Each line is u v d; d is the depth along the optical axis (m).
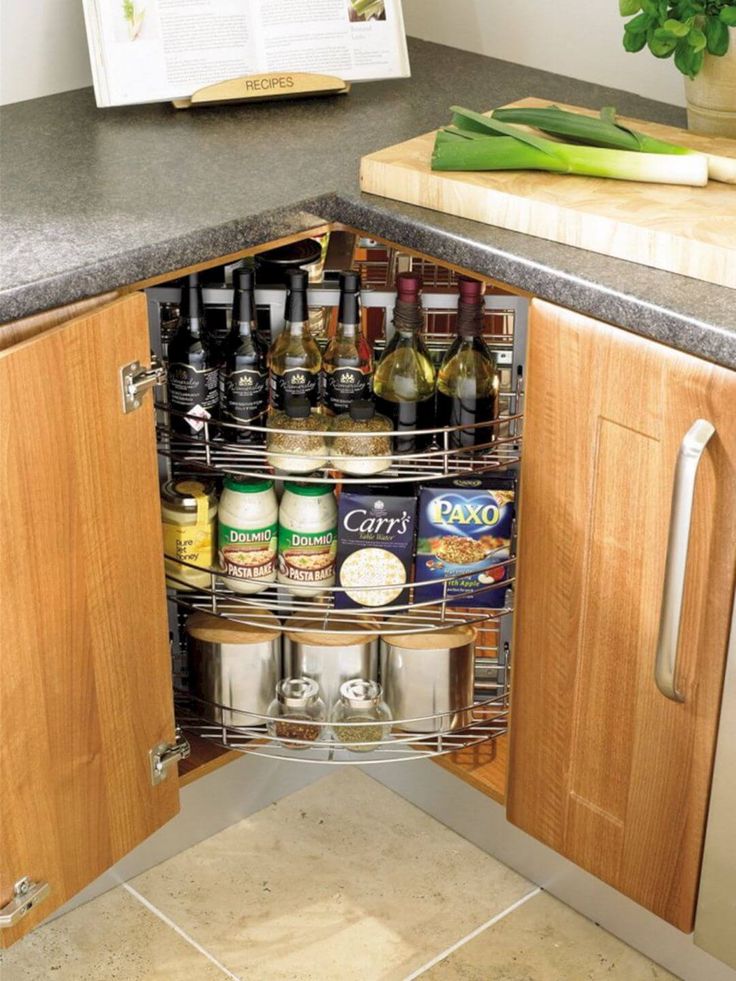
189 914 1.85
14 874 1.51
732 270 1.36
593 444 1.45
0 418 1.30
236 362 1.74
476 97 2.03
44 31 2.04
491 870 1.94
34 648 1.44
